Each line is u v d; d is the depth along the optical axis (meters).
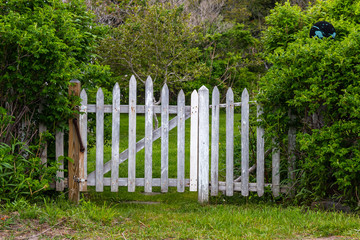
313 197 5.79
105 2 16.89
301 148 5.32
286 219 5.02
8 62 5.35
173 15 13.88
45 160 5.86
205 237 4.33
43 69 5.41
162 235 4.32
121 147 10.75
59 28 5.71
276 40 6.72
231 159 6.14
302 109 5.65
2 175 5.05
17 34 4.99
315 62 5.43
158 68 13.13
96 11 16.28
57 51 5.21
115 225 4.70
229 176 6.15
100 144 5.98
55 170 5.63
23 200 5.02
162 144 6.06
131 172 6.04
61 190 5.92
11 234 4.08
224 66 19.27
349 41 5.33
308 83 5.58
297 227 4.65
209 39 18.92
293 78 5.57
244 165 6.11
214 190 6.15
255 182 6.42
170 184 6.11
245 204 6.10
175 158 9.68
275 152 6.02
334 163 5.25
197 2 22.92
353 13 6.62
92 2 16.08
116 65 13.81
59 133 5.90
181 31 13.93
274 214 5.25
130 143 6.02
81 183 5.92
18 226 4.34
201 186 6.07
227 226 4.73
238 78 19.02
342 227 4.53
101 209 5.25
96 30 7.18
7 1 5.66
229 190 6.15
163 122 6.04
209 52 19.44
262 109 6.03
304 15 6.72
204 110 6.04
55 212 4.69
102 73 6.71
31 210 4.70
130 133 6.01
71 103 5.76
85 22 6.80
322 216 5.11
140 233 4.38
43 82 5.55
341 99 5.17
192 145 6.09
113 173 6.01
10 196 5.14
